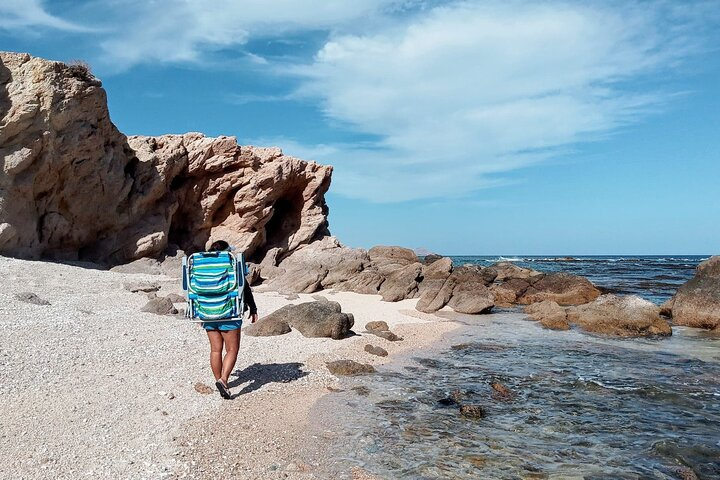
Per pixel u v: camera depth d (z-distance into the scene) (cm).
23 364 862
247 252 3406
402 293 2498
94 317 1307
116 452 612
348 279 2778
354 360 1218
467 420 845
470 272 3133
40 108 2189
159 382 878
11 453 575
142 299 1706
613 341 1639
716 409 942
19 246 2205
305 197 3769
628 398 1004
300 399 901
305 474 618
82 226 2583
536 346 1533
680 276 4803
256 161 3366
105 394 793
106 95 2545
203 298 827
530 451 728
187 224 3319
